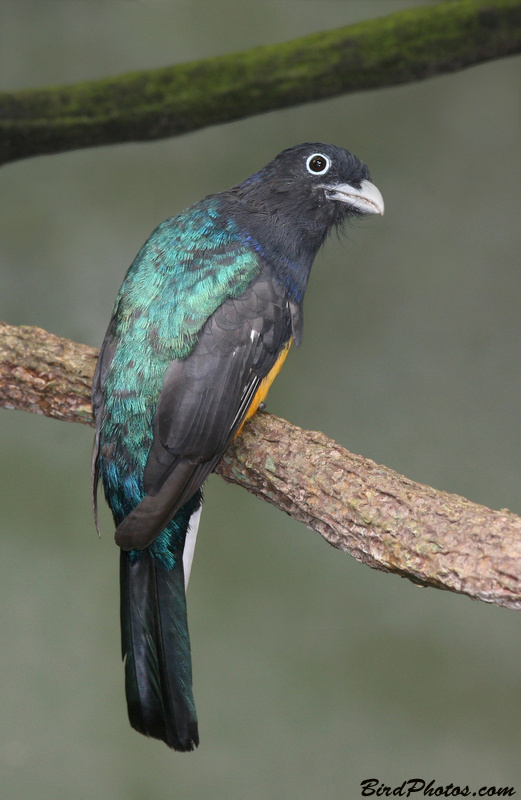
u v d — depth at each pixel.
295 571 12.38
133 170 13.22
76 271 12.79
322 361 13.04
